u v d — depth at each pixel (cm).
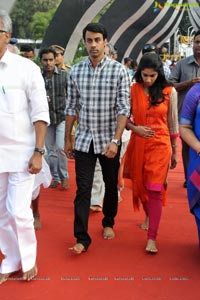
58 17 1304
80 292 320
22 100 312
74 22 1302
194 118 362
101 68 375
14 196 315
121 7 1798
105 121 381
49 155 598
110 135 385
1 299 309
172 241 418
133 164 402
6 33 295
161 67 380
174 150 418
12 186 317
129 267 361
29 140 319
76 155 387
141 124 390
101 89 375
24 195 318
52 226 451
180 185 631
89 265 363
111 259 376
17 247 339
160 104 385
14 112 308
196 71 545
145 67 375
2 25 292
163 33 2555
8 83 304
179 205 531
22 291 320
